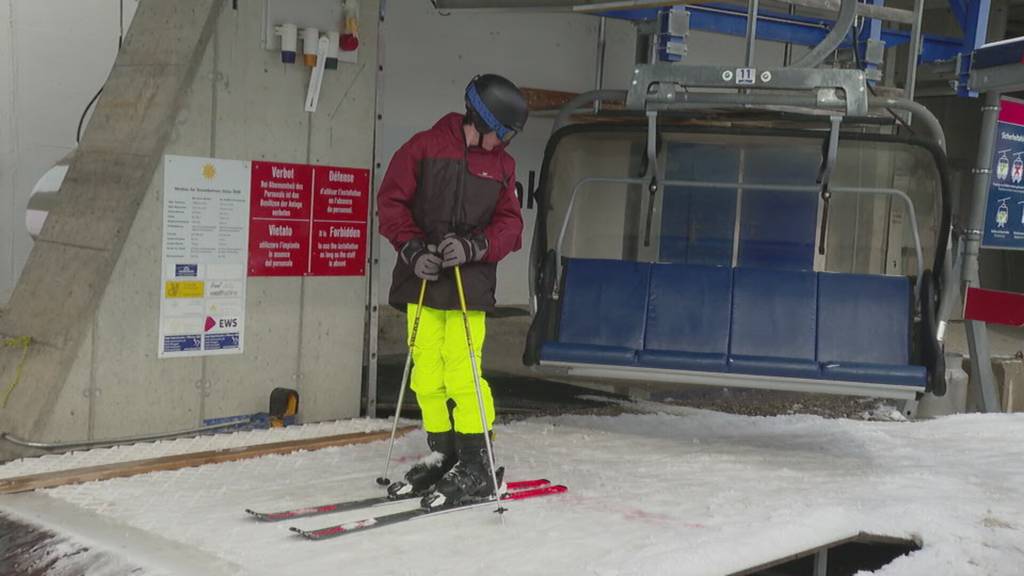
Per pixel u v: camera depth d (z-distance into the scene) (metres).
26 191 8.25
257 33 5.29
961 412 8.22
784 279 5.86
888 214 6.45
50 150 8.34
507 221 4.17
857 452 5.92
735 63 11.55
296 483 4.49
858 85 5.11
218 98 5.17
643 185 6.67
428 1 9.30
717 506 4.40
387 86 9.17
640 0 5.70
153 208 4.99
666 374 5.64
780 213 6.79
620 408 7.35
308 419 5.73
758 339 5.74
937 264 5.63
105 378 4.91
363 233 5.86
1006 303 4.87
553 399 7.69
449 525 3.94
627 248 6.70
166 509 4.02
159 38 5.29
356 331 5.88
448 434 4.34
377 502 4.18
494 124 3.97
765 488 4.83
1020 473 5.49
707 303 5.83
